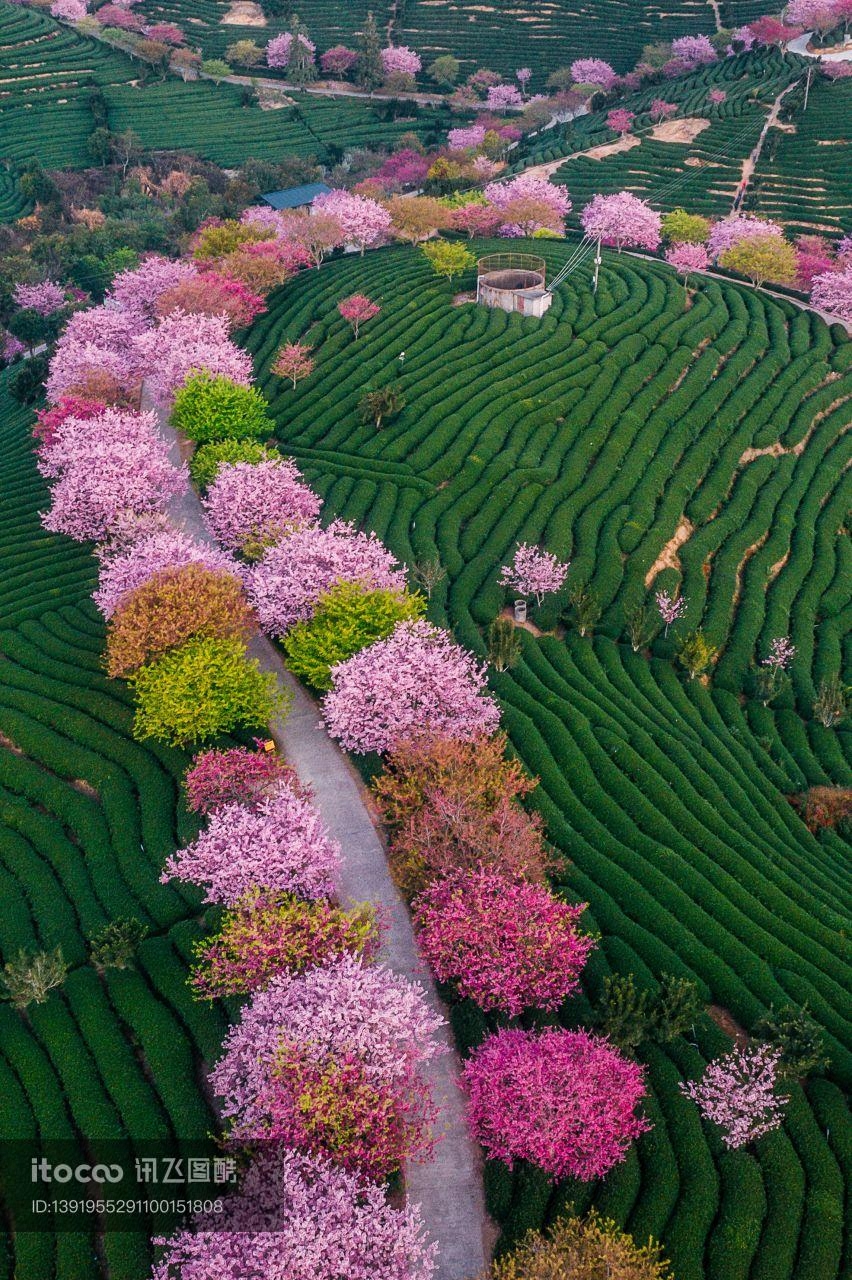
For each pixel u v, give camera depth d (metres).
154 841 56.62
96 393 98.19
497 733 62.09
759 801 63.00
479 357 106.56
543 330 111.81
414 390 101.19
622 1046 44.06
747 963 49.84
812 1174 41.47
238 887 48.50
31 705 67.81
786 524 87.75
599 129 188.62
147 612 63.06
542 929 44.78
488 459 90.88
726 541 86.44
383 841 56.06
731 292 125.12
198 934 51.34
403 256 135.38
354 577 66.25
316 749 62.78
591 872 54.03
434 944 45.16
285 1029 40.84
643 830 57.72
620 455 92.19
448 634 67.75
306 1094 38.62
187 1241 37.09
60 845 58.31
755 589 81.56
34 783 62.62
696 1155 41.62
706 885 53.91
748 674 74.69
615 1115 39.56
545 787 59.28
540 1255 35.66
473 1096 40.75
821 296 123.44
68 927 53.19
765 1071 42.84
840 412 101.56
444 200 149.62
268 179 195.12
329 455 93.12
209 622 62.72
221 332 102.19
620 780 60.06
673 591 79.81
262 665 70.50
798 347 111.62
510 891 45.84
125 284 118.25
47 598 80.12
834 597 82.12
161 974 49.69
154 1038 47.12
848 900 56.09
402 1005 41.84
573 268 130.75
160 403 107.38
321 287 125.56
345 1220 36.41
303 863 49.41
